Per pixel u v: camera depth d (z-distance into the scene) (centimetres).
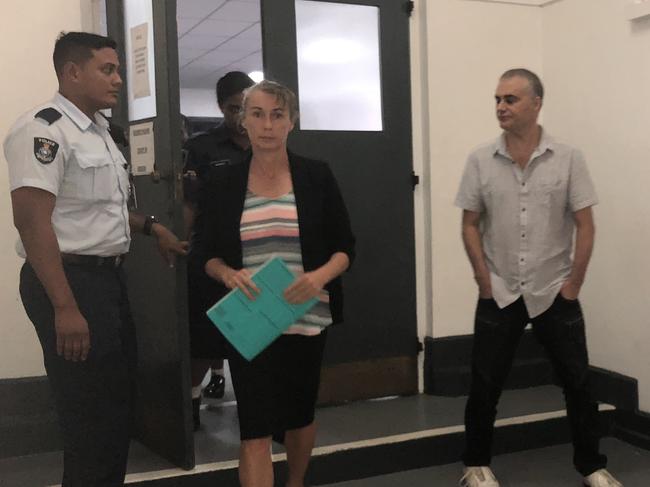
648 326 347
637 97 347
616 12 357
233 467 287
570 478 312
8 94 312
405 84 388
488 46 399
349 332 381
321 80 371
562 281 280
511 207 278
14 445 312
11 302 315
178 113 276
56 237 195
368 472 315
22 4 313
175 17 273
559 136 402
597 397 375
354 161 378
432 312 394
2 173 311
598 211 375
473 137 398
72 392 207
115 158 215
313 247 226
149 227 265
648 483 306
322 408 373
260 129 219
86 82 206
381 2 380
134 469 287
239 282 211
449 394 394
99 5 338
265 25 356
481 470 298
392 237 389
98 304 208
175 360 283
